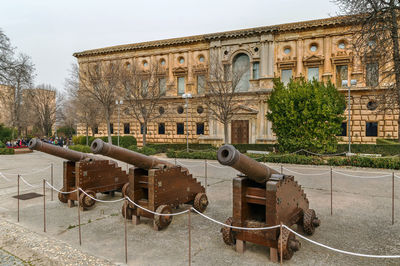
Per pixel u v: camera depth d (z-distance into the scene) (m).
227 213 9.36
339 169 18.31
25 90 38.53
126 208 8.23
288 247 5.73
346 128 30.09
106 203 10.69
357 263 5.74
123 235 7.47
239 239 6.32
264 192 6.18
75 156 10.11
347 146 25.47
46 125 49.00
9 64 30.80
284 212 6.20
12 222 8.55
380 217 8.73
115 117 41.25
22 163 23.11
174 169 8.56
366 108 29.30
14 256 6.21
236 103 32.88
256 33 32.09
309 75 31.44
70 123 54.72
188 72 36.56
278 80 27.11
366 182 14.23
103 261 5.91
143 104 36.47
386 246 6.57
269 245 5.91
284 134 22.53
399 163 17.78
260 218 6.88
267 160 21.67
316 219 7.23
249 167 5.53
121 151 7.62
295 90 22.39
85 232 7.70
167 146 32.31
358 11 19.33
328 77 30.00
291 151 22.25
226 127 29.05
